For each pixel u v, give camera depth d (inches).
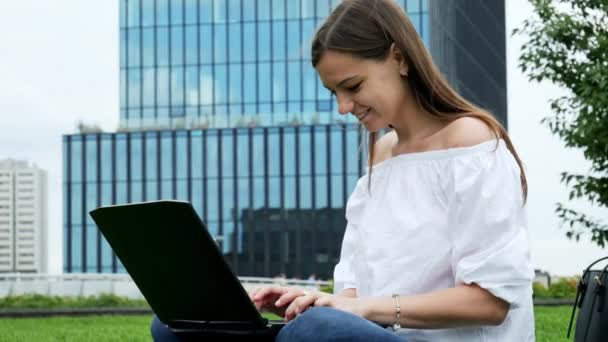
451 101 122.9
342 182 1930.4
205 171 1998.0
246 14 2030.0
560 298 842.2
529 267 116.9
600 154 450.9
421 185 122.9
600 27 468.1
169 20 2058.3
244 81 2026.3
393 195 125.1
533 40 467.8
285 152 1962.4
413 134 124.6
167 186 2010.3
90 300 972.6
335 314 104.4
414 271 121.6
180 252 113.9
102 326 522.0
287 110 2004.2
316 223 1940.2
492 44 2444.6
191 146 2001.7
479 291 115.5
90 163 2042.3
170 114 2049.7
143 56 2065.7
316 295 116.9
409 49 118.1
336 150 1940.2
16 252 3932.1
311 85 2000.5
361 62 116.3
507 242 116.1
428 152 122.4
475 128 120.3
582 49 461.7
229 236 1973.4
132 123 2043.6
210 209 1987.0
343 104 118.7
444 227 120.8
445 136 121.7
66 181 2047.2
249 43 2028.8
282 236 1950.1
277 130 1968.5
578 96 451.2
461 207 117.9
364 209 130.6
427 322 115.9
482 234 116.6
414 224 122.0
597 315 150.4
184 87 2046.0
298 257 1945.1
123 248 122.0
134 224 116.5
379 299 116.0
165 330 128.8
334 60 116.4
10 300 962.1
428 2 1833.2
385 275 123.3
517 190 119.3
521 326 122.3
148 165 2021.4
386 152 131.5
